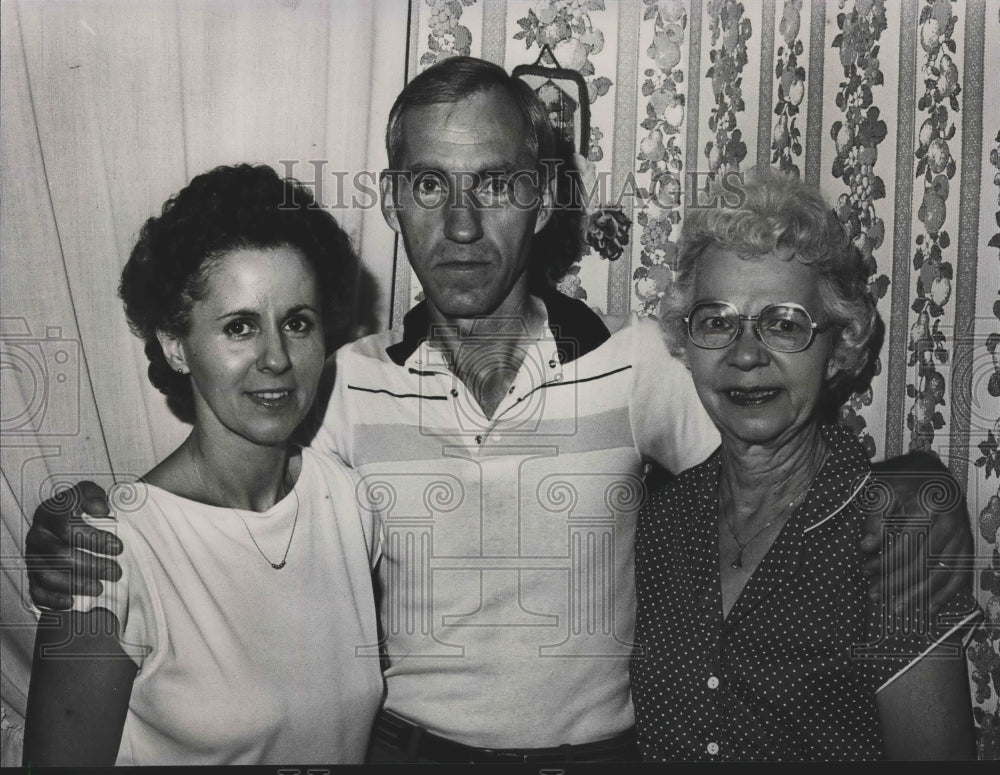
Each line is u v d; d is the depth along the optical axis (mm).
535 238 1678
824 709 1297
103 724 1581
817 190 1346
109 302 1688
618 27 1761
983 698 1510
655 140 1744
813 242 1305
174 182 1720
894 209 1616
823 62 1739
